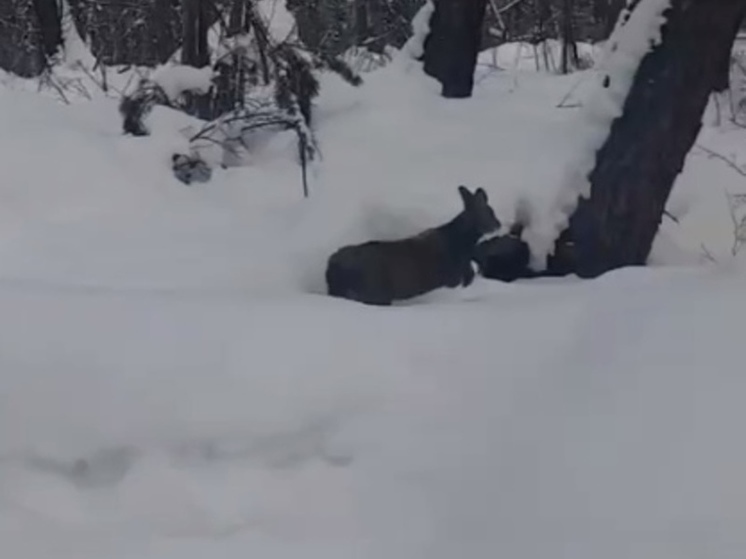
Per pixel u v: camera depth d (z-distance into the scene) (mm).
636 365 3463
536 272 6297
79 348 3943
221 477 3391
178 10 14414
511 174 6438
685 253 6816
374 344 3936
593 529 2758
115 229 6840
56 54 13258
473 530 2930
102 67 11930
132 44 15969
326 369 3791
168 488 3369
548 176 6367
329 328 4055
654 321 3773
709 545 2604
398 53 10211
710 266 5926
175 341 3979
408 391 3680
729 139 10008
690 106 6059
